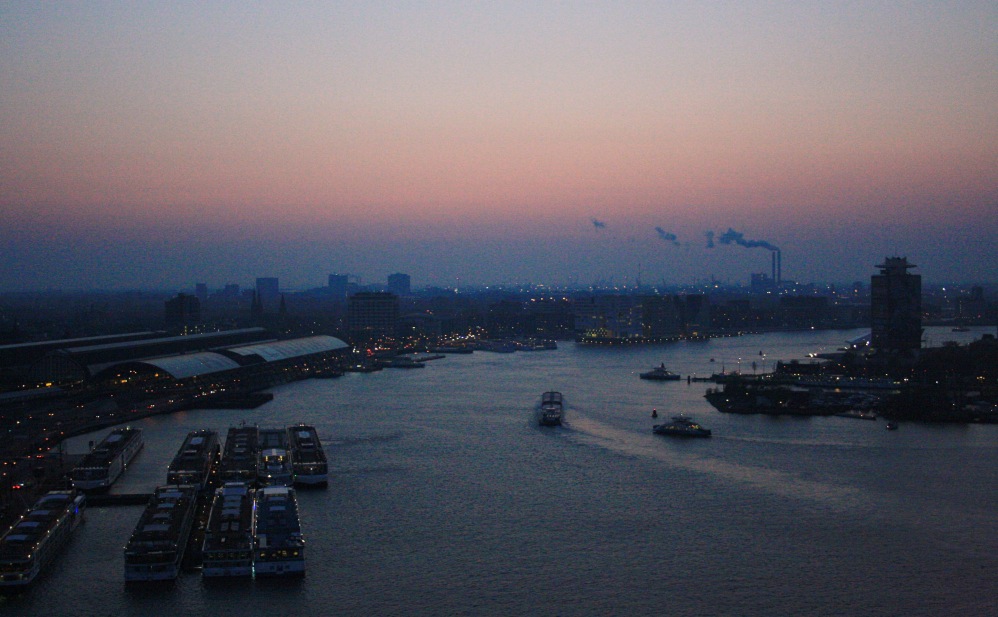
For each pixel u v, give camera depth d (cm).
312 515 18088
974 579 14725
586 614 13488
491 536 16812
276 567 14838
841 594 14175
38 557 14675
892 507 18500
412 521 17700
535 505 18788
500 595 14150
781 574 14975
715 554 15862
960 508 18412
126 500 19012
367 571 15112
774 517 17900
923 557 15688
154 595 14088
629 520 17738
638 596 14112
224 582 14625
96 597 14000
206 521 17712
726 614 13500
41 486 19900
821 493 19600
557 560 15612
